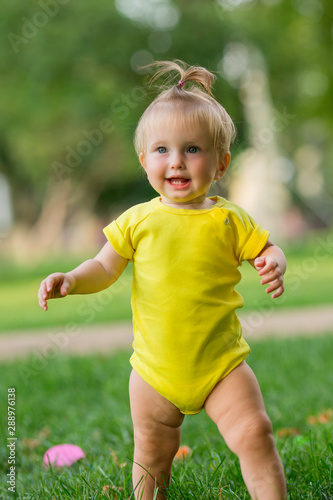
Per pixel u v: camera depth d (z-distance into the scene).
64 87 32.53
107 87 31.50
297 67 33.06
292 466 4.73
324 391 7.96
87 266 3.93
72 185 40.28
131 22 30.81
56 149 35.22
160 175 3.90
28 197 45.56
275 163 33.22
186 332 3.80
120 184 41.03
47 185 40.50
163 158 3.89
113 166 37.09
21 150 36.94
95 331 13.84
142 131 4.02
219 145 3.96
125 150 34.25
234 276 3.97
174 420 3.91
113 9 30.69
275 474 3.64
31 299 20.08
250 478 3.64
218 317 3.83
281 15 29.81
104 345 12.17
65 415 7.48
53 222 42.50
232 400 3.75
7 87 33.16
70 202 42.44
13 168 42.59
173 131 3.84
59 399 8.24
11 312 17.36
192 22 30.69
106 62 30.78
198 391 3.80
